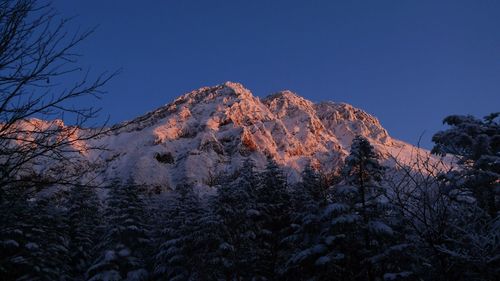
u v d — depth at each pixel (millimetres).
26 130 4734
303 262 21641
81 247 34344
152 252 35219
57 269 27781
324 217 19484
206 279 27984
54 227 7727
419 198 8266
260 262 27438
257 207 28375
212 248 28812
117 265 32438
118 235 33094
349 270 20188
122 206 34000
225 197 28969
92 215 37906
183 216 33000
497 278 7434
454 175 9508
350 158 18938
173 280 29922
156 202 43531
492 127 12547
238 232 28094
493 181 10367
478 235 7633
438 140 12094
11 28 4738
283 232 27672
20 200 4992
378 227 16734
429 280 9055
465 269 8180
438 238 7930
